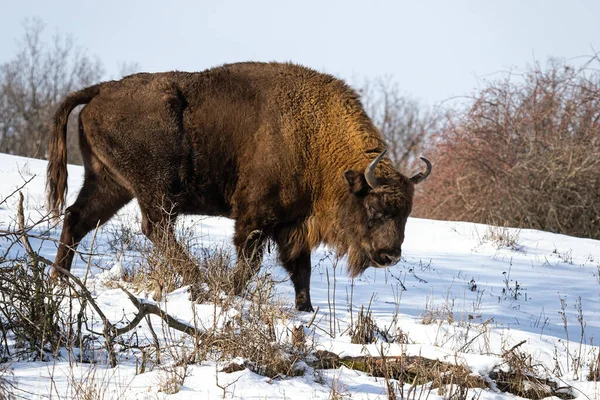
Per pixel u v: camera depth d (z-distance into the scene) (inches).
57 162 1183.6
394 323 951.0
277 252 1179.9
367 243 1110.4
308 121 1162.0
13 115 5236.2
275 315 849.5
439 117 3331.7
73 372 687.7
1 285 751.1
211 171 1169.4
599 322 1273.4
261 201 1149.1
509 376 746.8
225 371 700.7
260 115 1157.1
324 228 1171.3
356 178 1106.7
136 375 689.6
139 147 1155.3
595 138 3065.9
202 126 1160.8
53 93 5418.3
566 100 3208.7
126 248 1391.5
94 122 1164.5
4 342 774.5
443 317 1070.4
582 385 755.4
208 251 1245.1
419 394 678.5
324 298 1224.8
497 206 3014.3
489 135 3189.0
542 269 1753.2
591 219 3004.4
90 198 1189.7
